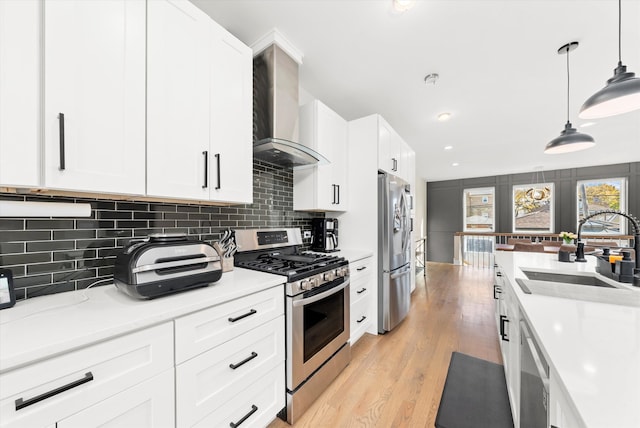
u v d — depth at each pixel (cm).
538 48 196
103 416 77
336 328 186
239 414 118
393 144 304
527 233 628
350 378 184
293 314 144
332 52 204
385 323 255
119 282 103
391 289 258
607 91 134
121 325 80
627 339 77
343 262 193
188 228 162
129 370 83
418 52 203
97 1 96
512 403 139
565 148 217
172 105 119
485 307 336
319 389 164
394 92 265
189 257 113
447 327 273
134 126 107
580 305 109
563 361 65
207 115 134
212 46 137
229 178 145
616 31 176
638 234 145
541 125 351
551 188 623
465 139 409
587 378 58
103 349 78
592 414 47
